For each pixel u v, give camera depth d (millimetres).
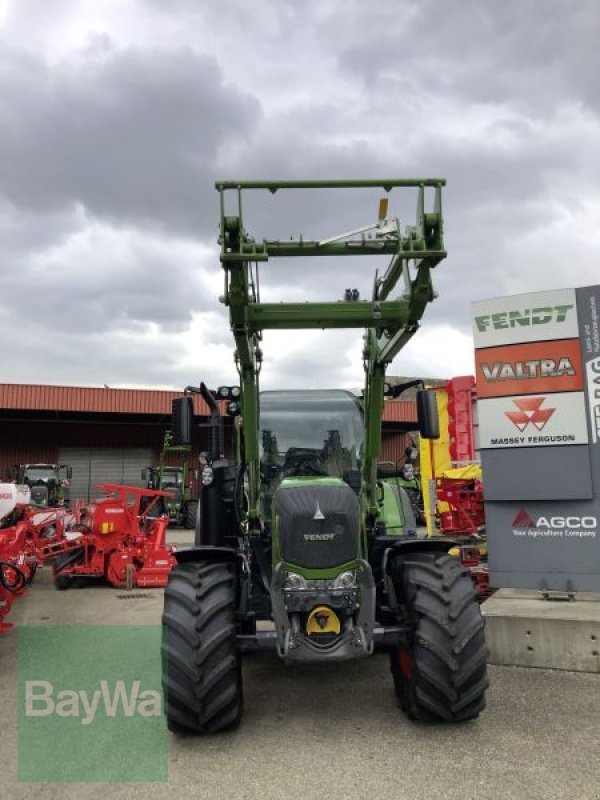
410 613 4066
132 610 8156
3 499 8102
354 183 4277
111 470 28672
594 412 6207
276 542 4191
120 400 26141
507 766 3471
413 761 3553
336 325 4637
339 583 4004
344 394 5652
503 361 6512
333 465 5344
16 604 8578
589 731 3930
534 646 5258
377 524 5426
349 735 3938
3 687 5016
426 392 5094
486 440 6566
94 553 9898
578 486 6207
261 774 3453
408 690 4141
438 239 4176
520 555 6418
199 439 26922
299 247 4594
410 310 4328
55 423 28453
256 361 4934
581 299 6273
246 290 4320
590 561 6188
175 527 23203
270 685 4941
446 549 4488
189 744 3871
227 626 3916
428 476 10492
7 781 3467
